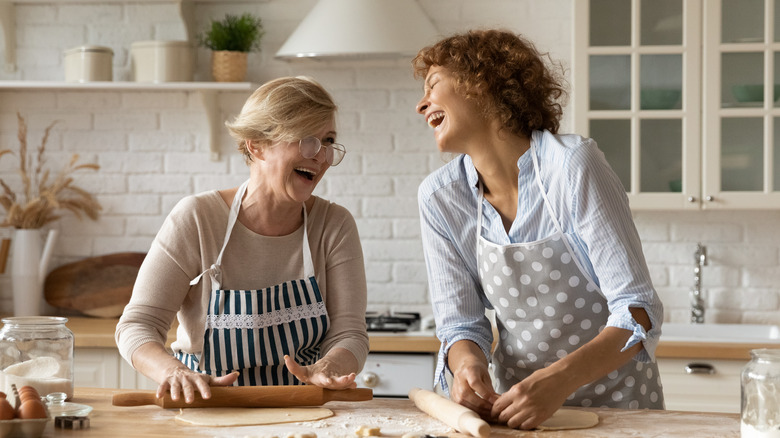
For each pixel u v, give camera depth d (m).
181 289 2.04
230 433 1.63
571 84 3.51
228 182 3.85
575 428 1.68
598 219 1.80
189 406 1.82
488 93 1.88
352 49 3.30
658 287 3.71
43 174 3.89
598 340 1.75
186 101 3.85
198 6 3.82
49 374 1.85
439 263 2.07
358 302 2.12
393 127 3.79
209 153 3.84
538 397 1.68
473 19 3.73
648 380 2.04
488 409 1.77
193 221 2.05
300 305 2.07
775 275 3.66
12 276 3.72
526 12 3.71
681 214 3.70
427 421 1.75
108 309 3.79
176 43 3.61
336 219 2.16
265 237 2.08
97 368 3.31
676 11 3.36
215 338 2.04
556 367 1.72
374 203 3.80
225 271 2.06
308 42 3.35
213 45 3.66
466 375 1.82
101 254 3.88
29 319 1.88
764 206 3.33
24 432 1.54
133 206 3.87
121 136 3.87
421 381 3.24
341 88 3.80
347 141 3.80
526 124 1.95
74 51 3.63
